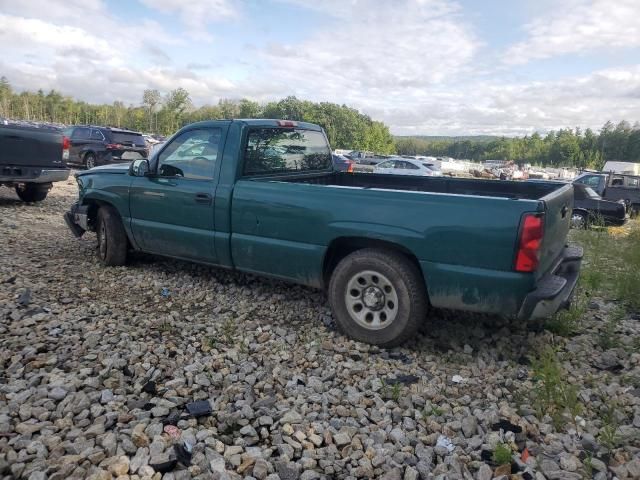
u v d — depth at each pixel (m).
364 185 6.35
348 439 2.94
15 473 2.48
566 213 4.53
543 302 3.61
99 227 6.23
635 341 4.44
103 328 4.27
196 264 6.36
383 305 4.16
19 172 9.54
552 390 3.35
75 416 3.01
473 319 4.82
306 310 4.98
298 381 3.63
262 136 5.18
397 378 3.72
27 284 5.23
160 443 2.74
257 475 2.57
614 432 3.00
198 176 5.15
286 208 4.51
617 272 6.73
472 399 3.48
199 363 3.76
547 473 2.69
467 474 2.67
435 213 3.85
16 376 3.40
